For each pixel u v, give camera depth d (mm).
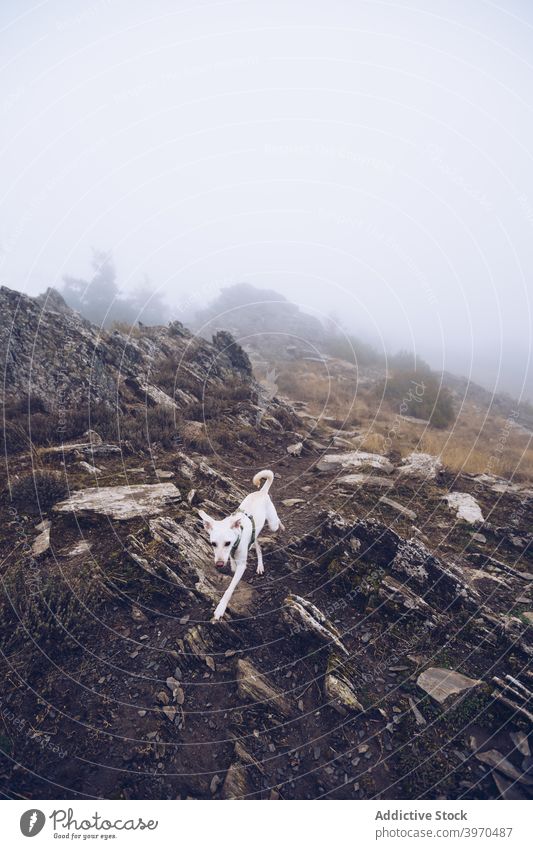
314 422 15219
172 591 4977
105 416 10000
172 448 9547
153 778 3293
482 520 7215
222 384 14953
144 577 5094
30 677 3844
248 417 12648
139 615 4641
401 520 7191
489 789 3262
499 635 4594
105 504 6418
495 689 3969
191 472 8398
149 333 16906
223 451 10195
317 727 3746
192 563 5449
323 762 3482
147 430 9734
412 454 10820
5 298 11141
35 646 4109
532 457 12016
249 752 3516
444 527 7020
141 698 3818
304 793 3273
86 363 11273
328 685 4031
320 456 11133
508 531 6957
